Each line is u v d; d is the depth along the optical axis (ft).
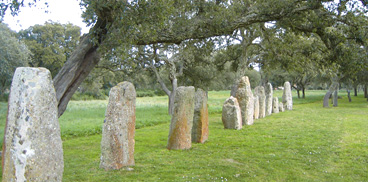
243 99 48.78
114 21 25.70
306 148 30.32
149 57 65.72
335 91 95.66
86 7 25.26
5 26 77.05
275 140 34.88
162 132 42.88
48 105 14.88
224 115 44.78
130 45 27.04
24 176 13.82
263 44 71.87
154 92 181.88
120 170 22.17
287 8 29.99
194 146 31.50
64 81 27.78
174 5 35.40
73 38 124.36
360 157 26.71
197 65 79.30
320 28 31.94
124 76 83.15
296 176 21.35
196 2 35.94
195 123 33.55
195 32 31.14
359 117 60.64
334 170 22.97
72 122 52.49
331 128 44.47
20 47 82.74
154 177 20.84
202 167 23.45
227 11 33.37
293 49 58.18
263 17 31.40
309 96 155.94
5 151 14.38
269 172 22.29
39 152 14.29
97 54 29.37
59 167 15.28
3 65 72.79
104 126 22.56
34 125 14.19
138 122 52.37
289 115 65.21
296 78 135.13
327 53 37.40
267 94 65.77
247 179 20.62
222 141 34.40
